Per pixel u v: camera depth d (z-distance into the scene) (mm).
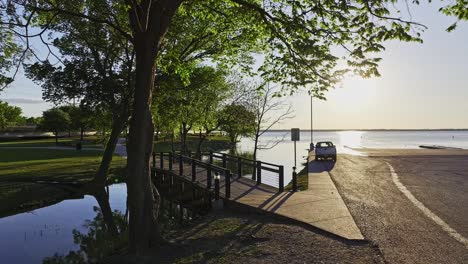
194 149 63625
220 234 9805
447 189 15930
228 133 47344
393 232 9180
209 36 20797
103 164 25281
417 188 16297
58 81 24203
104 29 22828
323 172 23750
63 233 14203
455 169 24125
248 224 10719
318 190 16078
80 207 19469
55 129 84625
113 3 18031
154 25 8891
